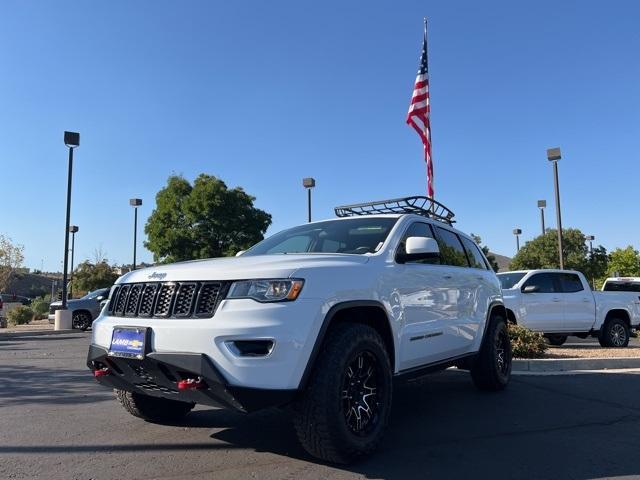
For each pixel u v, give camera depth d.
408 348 5.05
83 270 44.19
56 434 5.12
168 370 3.98
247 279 3.97
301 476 4.00
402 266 5.13
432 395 6.85
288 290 3.95
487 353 6.78
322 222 6.02
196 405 6.25
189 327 3.91
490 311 6.93
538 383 7.64
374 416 4.40
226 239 31.70
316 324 3.99
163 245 31.47
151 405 5.27
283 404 3.88
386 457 4.43
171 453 4.54
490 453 4.56
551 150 21.86
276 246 5.82
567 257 37.22
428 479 3.96
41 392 7.23
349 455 4.10
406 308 5.05
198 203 31.14
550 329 12.42
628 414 5.88
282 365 3.80
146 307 4.28
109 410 6.11
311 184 21.11
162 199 32.25
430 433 5.13
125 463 4.30
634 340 16.14
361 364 4.32
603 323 13.01
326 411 3.91
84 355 11.49
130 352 4.14
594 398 6.65
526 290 11.66
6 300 56.84
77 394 7.08
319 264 4.26
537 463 4.32
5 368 9.50
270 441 4.86
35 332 19.70
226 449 4.64
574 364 8.88
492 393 6.95
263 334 3.78
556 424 5.47
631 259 35.31
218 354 3.78
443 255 6.16
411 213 5.98
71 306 21.12
